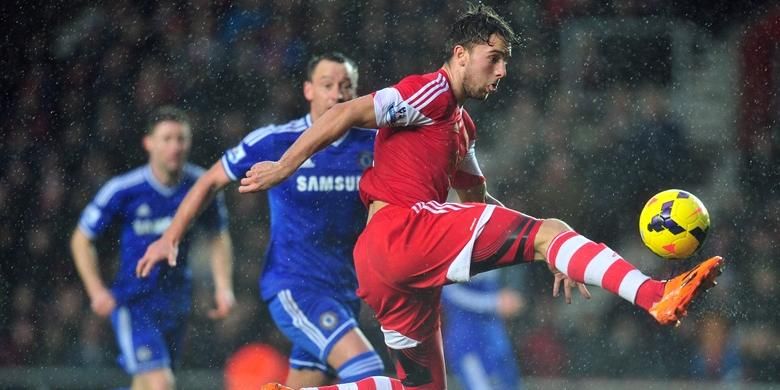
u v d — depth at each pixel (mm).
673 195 14422
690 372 31188
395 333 15727
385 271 14859
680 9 39406
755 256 34781
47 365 31609
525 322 31766
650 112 38312
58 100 38562
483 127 38062
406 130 15062
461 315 25391
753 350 31453
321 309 21312
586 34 39406
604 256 13727
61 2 39500
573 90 38781
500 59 15062
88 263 24672
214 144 38656
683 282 13055
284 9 39875
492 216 14414
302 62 39594
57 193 36750
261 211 35156
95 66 39094
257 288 34156
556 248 14016
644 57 39188
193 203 21469
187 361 31359
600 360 31359
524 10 39688
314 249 21516
